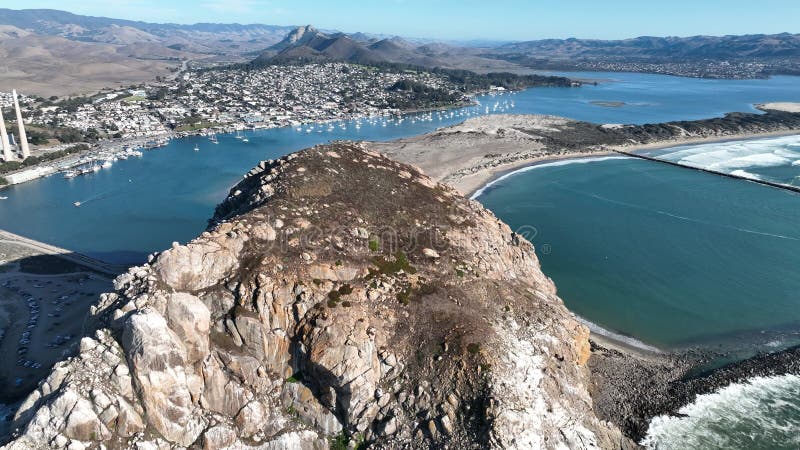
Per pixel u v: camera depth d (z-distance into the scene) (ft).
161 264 204.64
